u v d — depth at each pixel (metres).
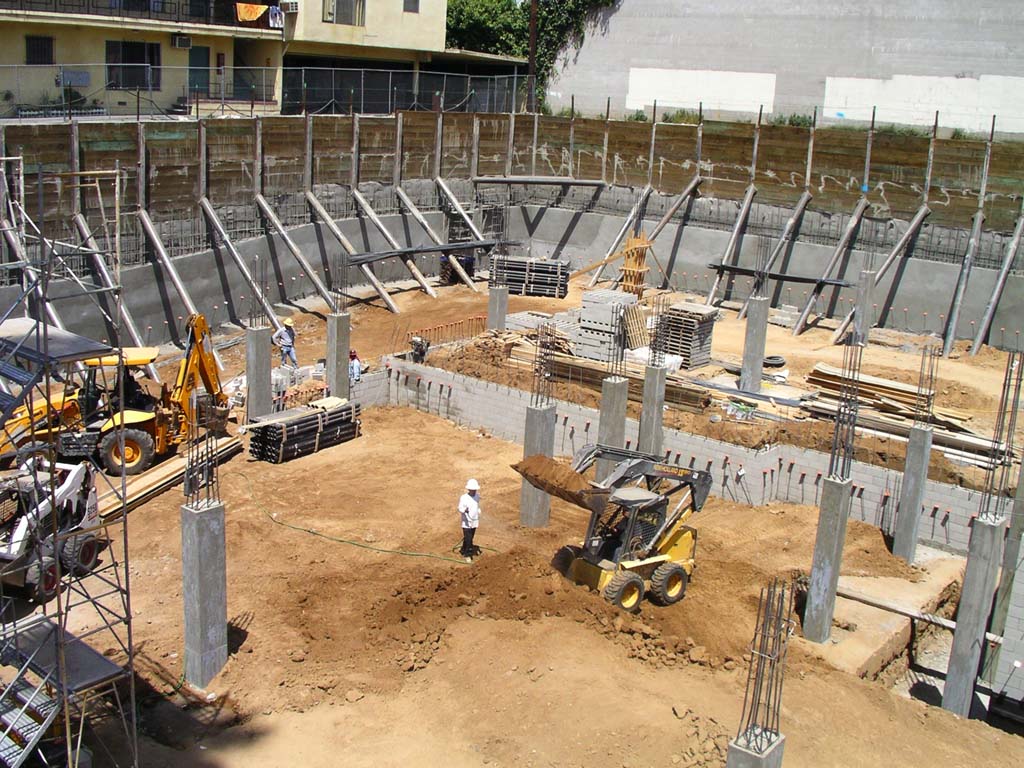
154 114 43.03
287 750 14.80
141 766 14.20
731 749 12.43
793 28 55.31
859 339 35.75
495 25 64.38
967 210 38.31
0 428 12.52
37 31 40.78
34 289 13.50
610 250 45.06
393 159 44.28
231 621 17.88
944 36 51.59
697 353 32.56
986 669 18.56
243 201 38.31
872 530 23.52
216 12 46.50
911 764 15.20
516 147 49.31
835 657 18.28
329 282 41.72
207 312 36.50
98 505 21.61
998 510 18.33
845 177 40.72
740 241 43.22
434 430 28.80
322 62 54.59
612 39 61.06
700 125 43.88
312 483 24.77
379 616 18.22
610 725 15.36
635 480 20.48
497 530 22.38
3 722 13.38
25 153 30.72
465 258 45.06
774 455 24.75
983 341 37.16
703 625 18.77
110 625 14.44
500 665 16.88
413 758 14.69
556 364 30.33
